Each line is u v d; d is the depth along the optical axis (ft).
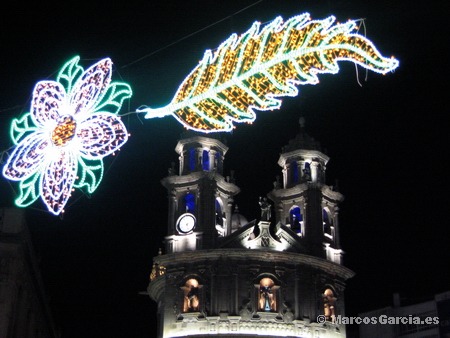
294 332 194.08
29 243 157.17
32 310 178.60
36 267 168.66
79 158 84.02
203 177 208.23
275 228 214.07
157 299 217.77
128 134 83.87
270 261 199.62
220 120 88.38
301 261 201.67
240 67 85.76
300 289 199.00
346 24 83.35
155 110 89.66
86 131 84.17
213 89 86.74
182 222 206.18
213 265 197.67
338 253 214.48
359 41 82.64
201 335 191.21
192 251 197.57
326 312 202.59
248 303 194.18
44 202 83.51
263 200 208.74
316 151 223.51
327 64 84.64
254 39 86.22
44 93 87.30
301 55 83.61
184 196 210.18
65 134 84.43
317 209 213.87
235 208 227.61
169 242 205.36
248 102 87.56
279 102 87.86
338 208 221.25
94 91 84.69
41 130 86.33
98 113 84.33
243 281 196.85
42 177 84.58
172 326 194.49
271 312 194.59
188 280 197.98
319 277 204.03
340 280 210.18
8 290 145.28
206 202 206.08
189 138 215.51
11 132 89.15
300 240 205.05
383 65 81.76
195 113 89.92
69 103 85.71
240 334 191.01
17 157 86.48
